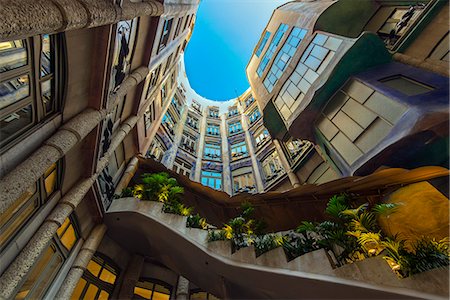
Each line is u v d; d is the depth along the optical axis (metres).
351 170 7.40
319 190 8.46
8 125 4.44
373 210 5.88
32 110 4.95
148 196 9.12
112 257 9.17
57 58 5.34
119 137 10.12
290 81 13.25
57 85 5.53
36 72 4.73
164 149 18.42
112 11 5.75
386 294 3.84
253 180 17.95
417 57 8.34
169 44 14.34
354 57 9.16
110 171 10.61
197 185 11.45
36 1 3.68
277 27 17.95
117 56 7.90
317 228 6.05
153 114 16.22
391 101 7.14
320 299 4.88
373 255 4.70
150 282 9.79
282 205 9.87
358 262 4.40
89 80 6.48
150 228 8.27
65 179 6.68
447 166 5.49
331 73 9.41
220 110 28.70
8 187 4.07
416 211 6.75
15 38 3.42
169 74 17.86
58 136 5.46
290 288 5.38
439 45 7.89
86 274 8.04
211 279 7.50
